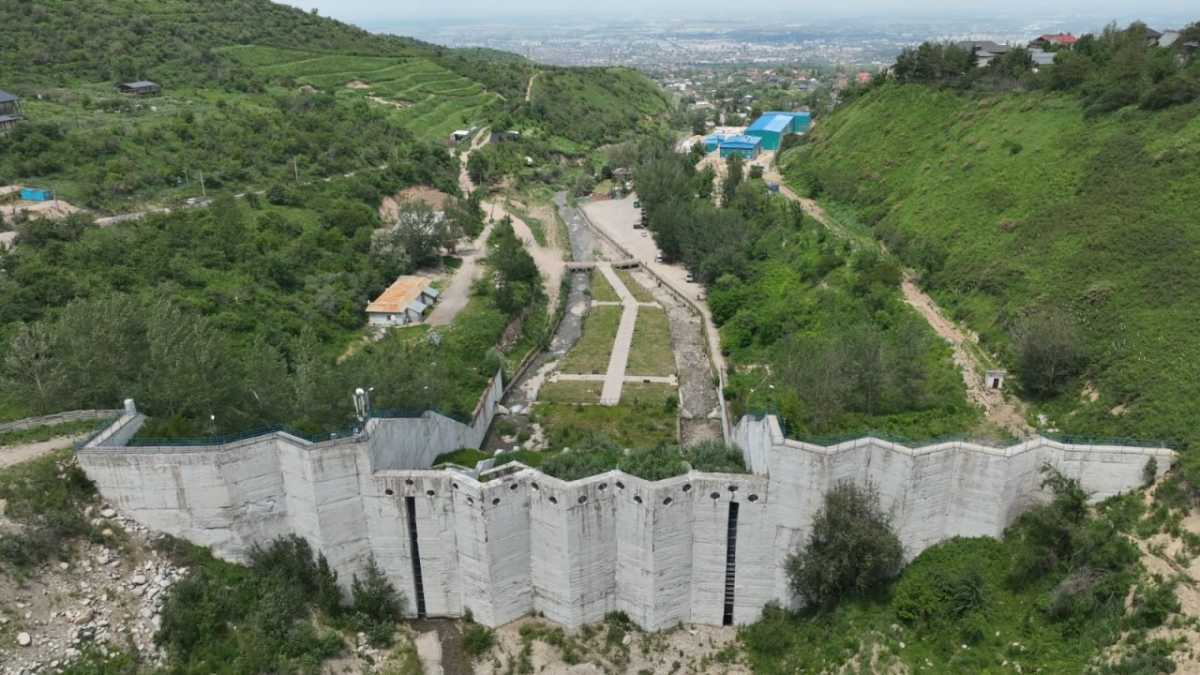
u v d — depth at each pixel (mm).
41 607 40625
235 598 45562
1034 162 89312
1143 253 63406
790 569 48656
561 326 106125
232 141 125250
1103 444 45625
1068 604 42188
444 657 48969
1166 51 95688
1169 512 42375
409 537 49969
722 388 80062
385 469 49969
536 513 49438
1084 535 43125
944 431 54344
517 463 52094
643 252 136375
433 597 51719
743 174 147125
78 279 76750
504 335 93688
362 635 48438
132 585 43594
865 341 62125
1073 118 93250
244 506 47281
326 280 97250
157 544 45812
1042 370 56531
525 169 184625
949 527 48500
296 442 46625
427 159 154625
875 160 124250
